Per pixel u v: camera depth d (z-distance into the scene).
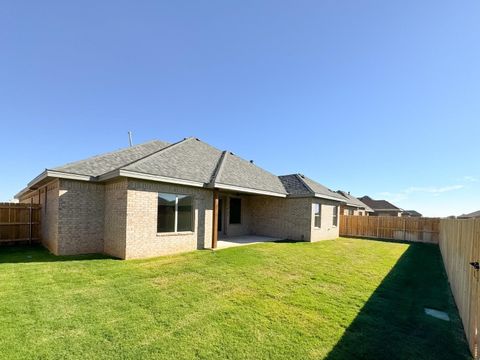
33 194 16.28
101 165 11.77
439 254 15.28
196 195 12.43
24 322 4.54
